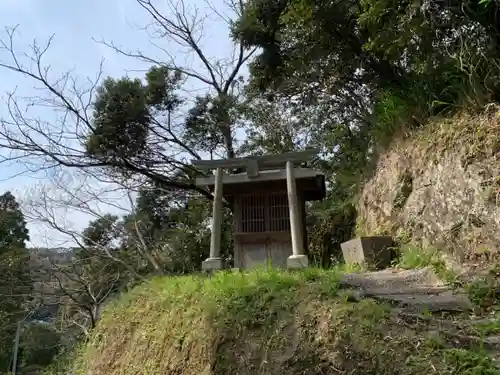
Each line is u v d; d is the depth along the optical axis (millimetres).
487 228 5031
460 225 5496
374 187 8445
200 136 13695
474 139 5594
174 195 14109
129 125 12219
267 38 12375
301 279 4672
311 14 9883
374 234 7805
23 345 15789
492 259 4836
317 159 12789
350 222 10578
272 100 14008
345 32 10148
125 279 12906
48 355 16422
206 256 13125
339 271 6109
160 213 14359
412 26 6664
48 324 16250
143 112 12266
